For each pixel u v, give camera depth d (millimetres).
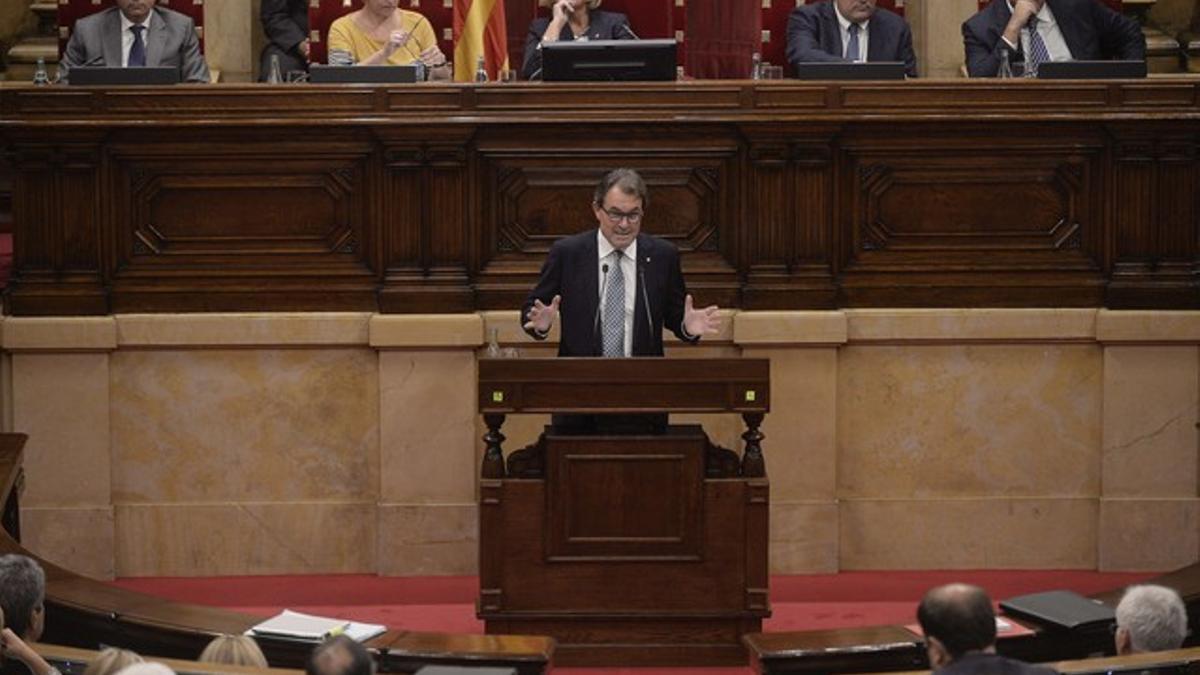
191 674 17781
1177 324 30562
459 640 22000
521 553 26328
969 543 31078
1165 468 30906
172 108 29828
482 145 30234
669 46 30031
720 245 30547
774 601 29609
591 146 30203
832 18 34406
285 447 30688
